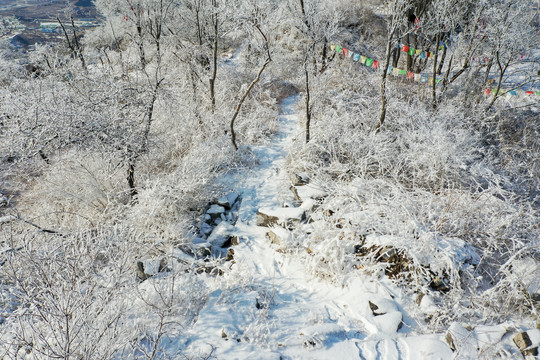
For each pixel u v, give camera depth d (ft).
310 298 16.49
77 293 12.66
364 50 63.57
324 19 31.48
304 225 21.11
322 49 46.39
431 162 24.76
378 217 18.76
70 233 20.10
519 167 27.94
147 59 43.91
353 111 36.55
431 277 15.69
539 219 19.07
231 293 16.26
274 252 20.16
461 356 11.73
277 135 39.63
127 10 47.21
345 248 17.72
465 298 15.17
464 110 34.86
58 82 28.68
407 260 16.47
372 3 76.13
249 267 19.21
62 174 27.50
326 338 13.07
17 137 24.41
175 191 24.99
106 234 18.92
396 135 30.37
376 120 33.37
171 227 22.17
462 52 39.27
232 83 49.90
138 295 15.47
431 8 43.21
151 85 28.43
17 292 13.94
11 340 12.86
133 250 19.35
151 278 17.75
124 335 12.51
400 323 14.06
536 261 15.66
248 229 22.84
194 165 27.20
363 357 12.26
